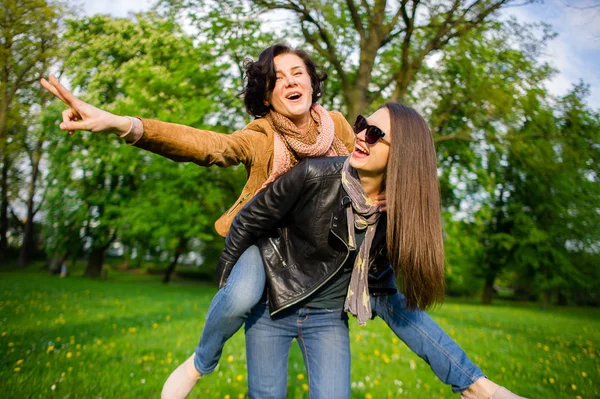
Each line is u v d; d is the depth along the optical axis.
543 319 14.26
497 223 27.67
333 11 9.80
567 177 15.07
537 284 26.94
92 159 19.17
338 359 2.00
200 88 14.62
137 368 4.93
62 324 7.74
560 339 9.05
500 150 13.09
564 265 26.06
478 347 7.24
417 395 4.34
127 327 7.80
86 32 16.03
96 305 11.00
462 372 1.86
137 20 16.42
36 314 8.86
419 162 1.81
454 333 8.64
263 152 2.07
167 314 9.68
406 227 1.78
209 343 1.96
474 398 1.85
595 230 25.38
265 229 1.96
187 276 36.22
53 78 1.54
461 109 12.12
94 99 15.77
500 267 28.78
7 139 15.50
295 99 2.08
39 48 13.17
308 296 1.95
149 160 18.86
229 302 1.86
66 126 1.55
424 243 1.79
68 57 15.55
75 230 24.34
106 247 27.02
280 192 1.88
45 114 19.36
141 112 14.21
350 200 1.89
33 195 29.50
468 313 14.36
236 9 10.53
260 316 2.06
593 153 13.02
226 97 14.45
